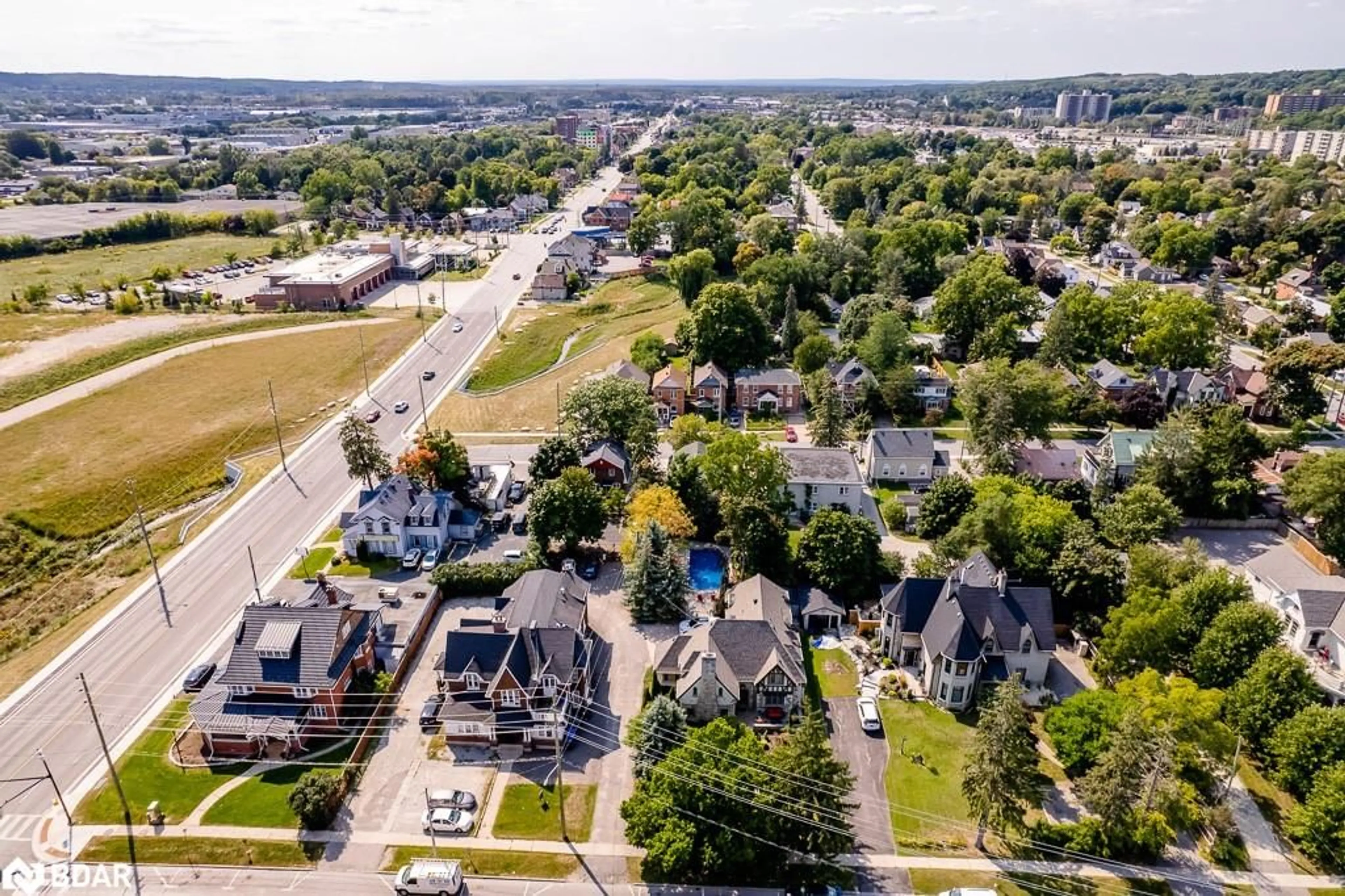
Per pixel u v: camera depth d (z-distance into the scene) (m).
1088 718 64.75
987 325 149.38
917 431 112.50
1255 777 66.06
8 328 172.75
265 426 129.50
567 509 90.25
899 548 96.44
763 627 73.75
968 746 68.38
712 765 57.09
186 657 78.81
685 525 89.94
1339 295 159.62
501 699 68.69
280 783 64.69
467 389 144.88
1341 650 75.44
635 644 80.19
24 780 64.12
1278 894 56.81
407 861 58.16
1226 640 70.31
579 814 61.97
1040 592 74.88
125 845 59.12
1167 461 100.81
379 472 105.94
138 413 134.00
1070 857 58.94
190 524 104.00
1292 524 99.38
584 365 152.88
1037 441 119.62
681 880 56.94
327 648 70.19
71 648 80.44
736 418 132.75
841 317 158.88
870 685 75.25
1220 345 147.75
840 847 57.44
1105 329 147.62
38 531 102.69
